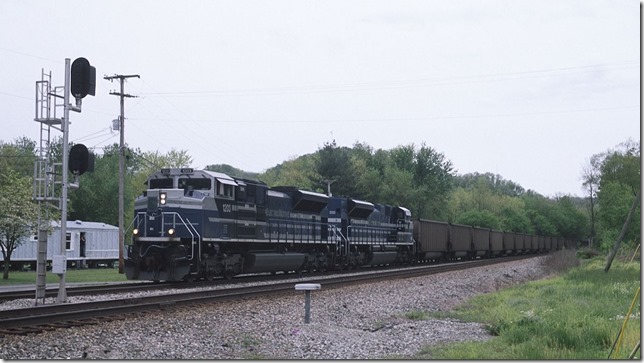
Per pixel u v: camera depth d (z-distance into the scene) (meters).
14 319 14.92
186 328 15.98
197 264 28.00
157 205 28.44
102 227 64.62
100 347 13.25
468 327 19.75
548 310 22.47
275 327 17.22
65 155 20.45
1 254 53.00
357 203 45.38
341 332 17.28
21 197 43.47
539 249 111.88
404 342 16.34
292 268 36.97
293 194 37.84
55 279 41.06
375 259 48.34
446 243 65.25
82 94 20.70
